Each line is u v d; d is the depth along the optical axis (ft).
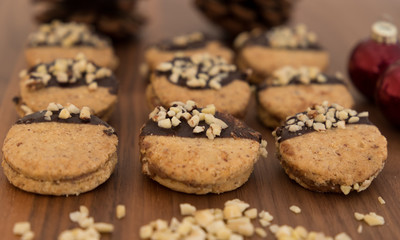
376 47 0.96
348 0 1.37
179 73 0.90
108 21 1.12
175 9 1.29
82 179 0.73
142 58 1.10
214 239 0.69
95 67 0.92
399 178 0.80
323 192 0.77
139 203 0.74
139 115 0.93
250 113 0.94
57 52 1.01
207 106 0.81
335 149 0.77
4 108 0.91
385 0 1.37
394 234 0.71
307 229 0.72
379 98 0.90
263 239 0.70
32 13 1.24
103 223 0.70
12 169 0.74
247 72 0.93
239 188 0.77
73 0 1.13
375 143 0.78
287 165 0.78
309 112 0.82
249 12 1.12
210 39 1.08
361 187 0.76
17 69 1.03
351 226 0.72
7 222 0.70
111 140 0.76
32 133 0.76
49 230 0.69
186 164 0.73
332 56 1.13
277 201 0.76
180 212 0.73
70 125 0.77
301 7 1.33
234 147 0.76
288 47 1.05
